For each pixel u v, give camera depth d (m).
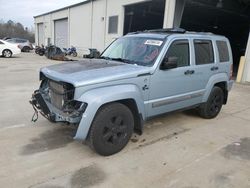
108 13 21.78
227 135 5.23
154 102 4.54
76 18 27.62
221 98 6.36
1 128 5.00
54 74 4.05
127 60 4.77
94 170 3.63
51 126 5.17
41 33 39.44
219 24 30.58
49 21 35.06
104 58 5.22
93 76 3.82
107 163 3.84
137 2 18.53
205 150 4.45
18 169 3.57
